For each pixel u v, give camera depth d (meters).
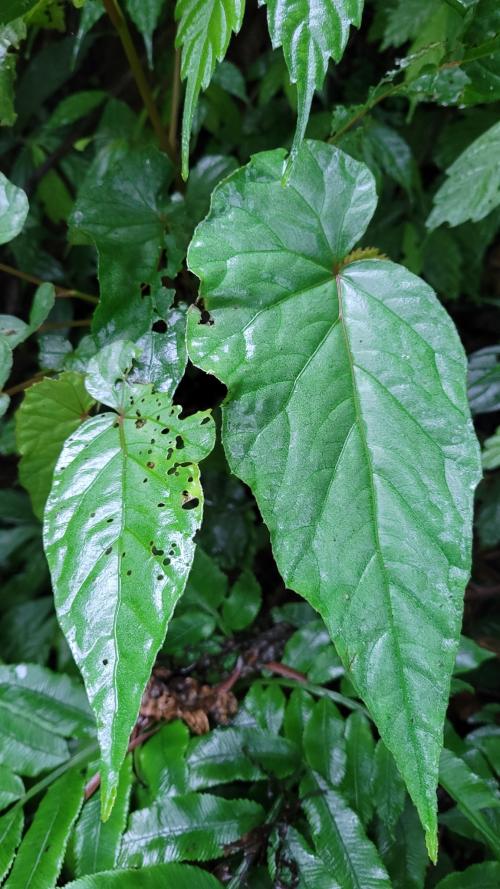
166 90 0.53
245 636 0.40
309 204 0.28
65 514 0.27
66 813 0.33
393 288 0.28
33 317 0.34
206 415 0.28
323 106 0.57
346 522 0.26
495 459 0.38
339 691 0.38
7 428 0.46
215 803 0.33
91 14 0.37
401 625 0.25
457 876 0.32
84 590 0.26
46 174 0.56
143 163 0.35
